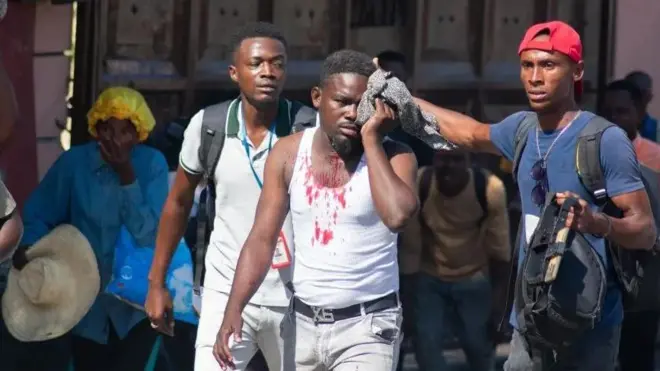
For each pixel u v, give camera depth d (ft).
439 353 76.28
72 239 64.95
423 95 88.17
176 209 56.08
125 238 66.39
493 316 76.23
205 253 57.11
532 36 48.49
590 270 47.37
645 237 47.78
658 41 90.94
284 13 83.92
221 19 81.15
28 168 73.00
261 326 53.31
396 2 87.40
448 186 73.97
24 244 66.03
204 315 54.24
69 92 74.18
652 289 58.80
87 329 66.44
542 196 49.24
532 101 48.62
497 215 74.38
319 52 85.61
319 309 45.70
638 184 48.01
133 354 67.05
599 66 90.89
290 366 47.01
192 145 54.39
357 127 45.01
